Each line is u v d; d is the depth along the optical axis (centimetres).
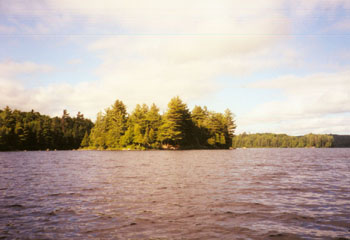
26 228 748
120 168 2445
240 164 2956
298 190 1309
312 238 670
